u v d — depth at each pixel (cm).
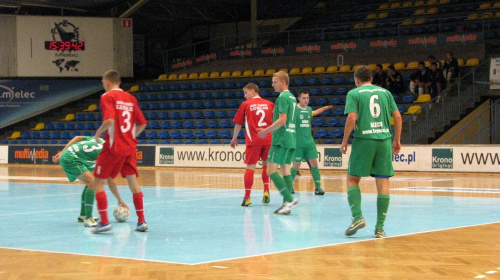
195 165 2277
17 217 916
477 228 773
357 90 710
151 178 1762
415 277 509
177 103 2800
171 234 739
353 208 712
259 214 929
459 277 508
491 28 2602
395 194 1229
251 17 3048
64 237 727
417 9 2972
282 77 934
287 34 3158
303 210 974
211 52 3041
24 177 1817
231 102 2705
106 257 600
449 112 2181
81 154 809
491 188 1363
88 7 2883
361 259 582
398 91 2312
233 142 1058
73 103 2953
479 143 2017
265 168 1079
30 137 2830
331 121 2367
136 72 3231
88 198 812
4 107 2850
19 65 2841
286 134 920
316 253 612
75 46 2892
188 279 505
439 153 1903
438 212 938
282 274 522
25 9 2947
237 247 648
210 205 1059
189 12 3164
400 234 728
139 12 3019
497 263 562
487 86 2220
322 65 2742
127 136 745
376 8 3091
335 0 3247
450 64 2280
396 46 2584
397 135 720
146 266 556
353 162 707
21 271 543
